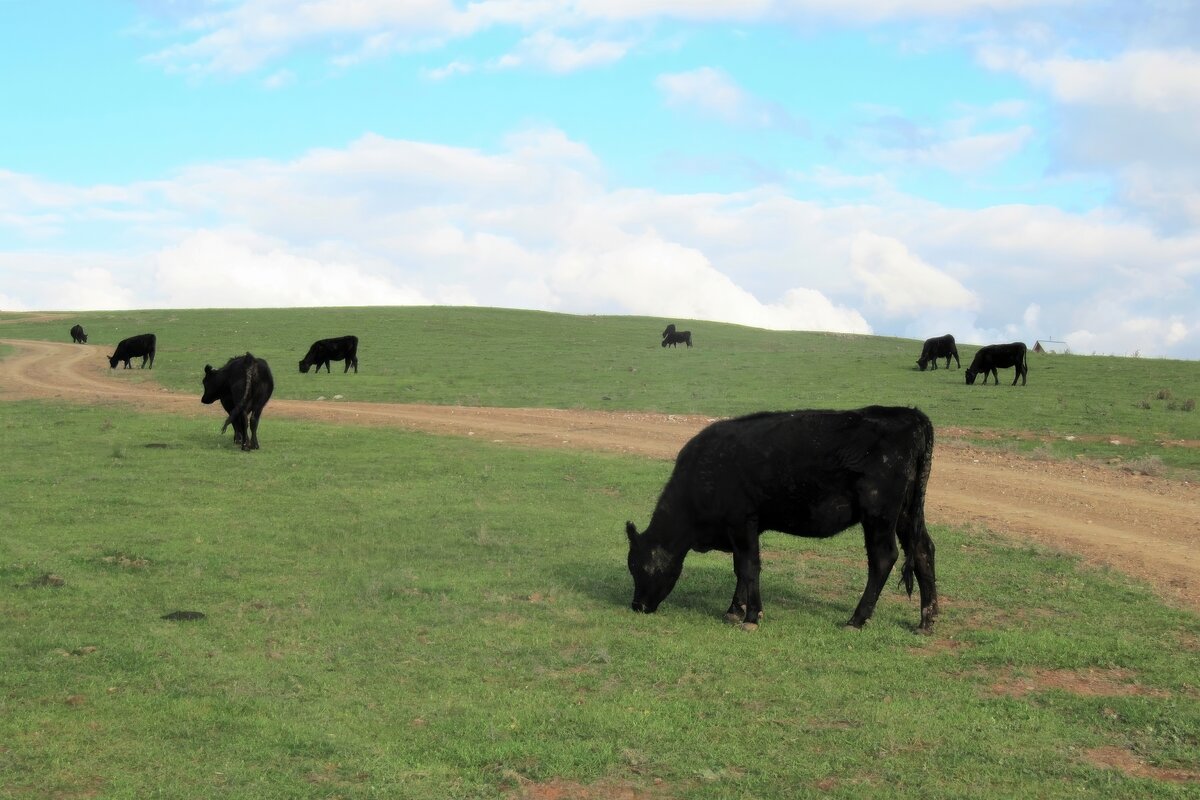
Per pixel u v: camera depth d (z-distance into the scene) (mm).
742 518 11156
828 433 10852
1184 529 16250
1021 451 24500
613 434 26875
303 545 14539
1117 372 42500
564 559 14000
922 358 45281
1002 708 8664
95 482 18984
